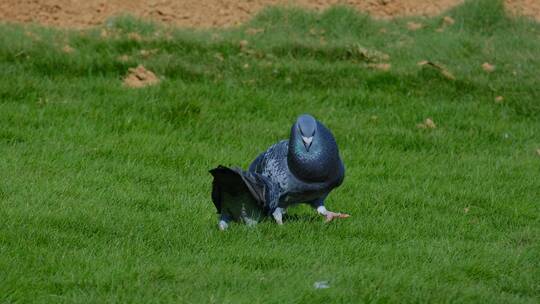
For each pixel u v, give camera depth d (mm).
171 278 8469
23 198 11109
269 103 16797
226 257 9203
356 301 8031
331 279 8570
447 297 8242
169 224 10516
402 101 17359
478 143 15836
